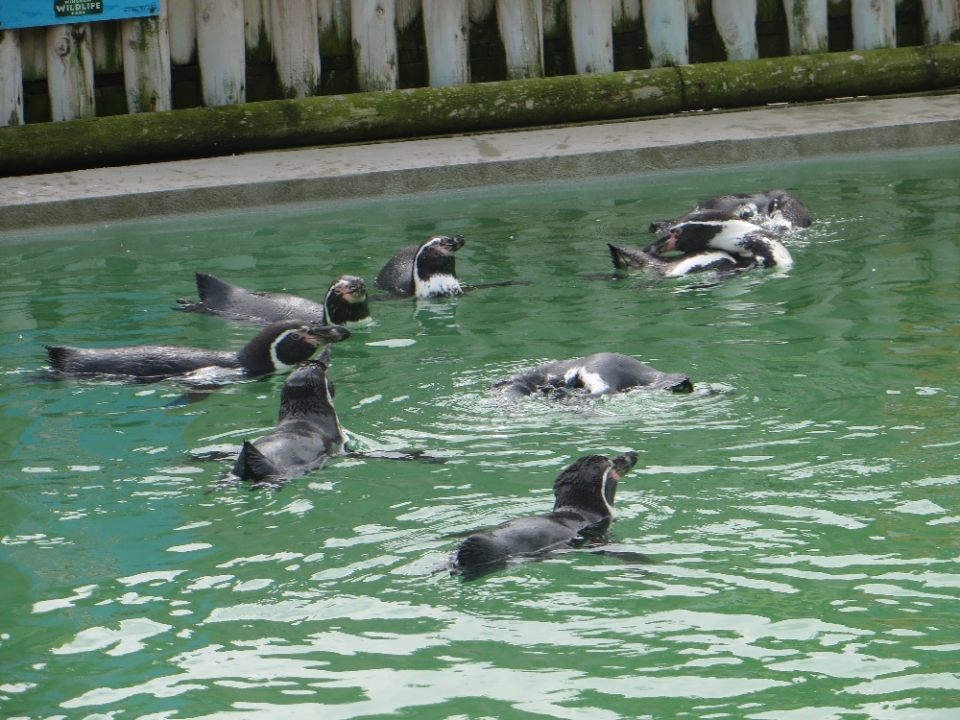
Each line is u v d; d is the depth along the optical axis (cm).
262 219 1459
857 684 462
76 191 1495
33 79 1684
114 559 605
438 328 1008
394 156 1628
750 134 1630
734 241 1158
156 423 812
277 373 917
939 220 1260
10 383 901
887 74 1841
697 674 474
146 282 1193
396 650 503
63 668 504
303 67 1762
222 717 462
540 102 1769
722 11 1858
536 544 580
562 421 772
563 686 470
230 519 646
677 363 877
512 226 1364
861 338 905
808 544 581
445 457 719
